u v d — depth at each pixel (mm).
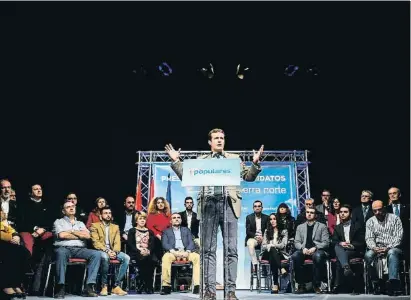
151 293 7004
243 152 9297
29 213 6766
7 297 5535
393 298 5523
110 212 7145
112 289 6816
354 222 7258
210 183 4438
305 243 7078
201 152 9336
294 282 6902
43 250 6508
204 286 4637
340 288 6988
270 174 8984
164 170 9078
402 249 6680
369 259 6605
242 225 8742
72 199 7465
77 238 6480
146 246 7246
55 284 6281
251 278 7812
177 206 8914
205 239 4688
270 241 7469
